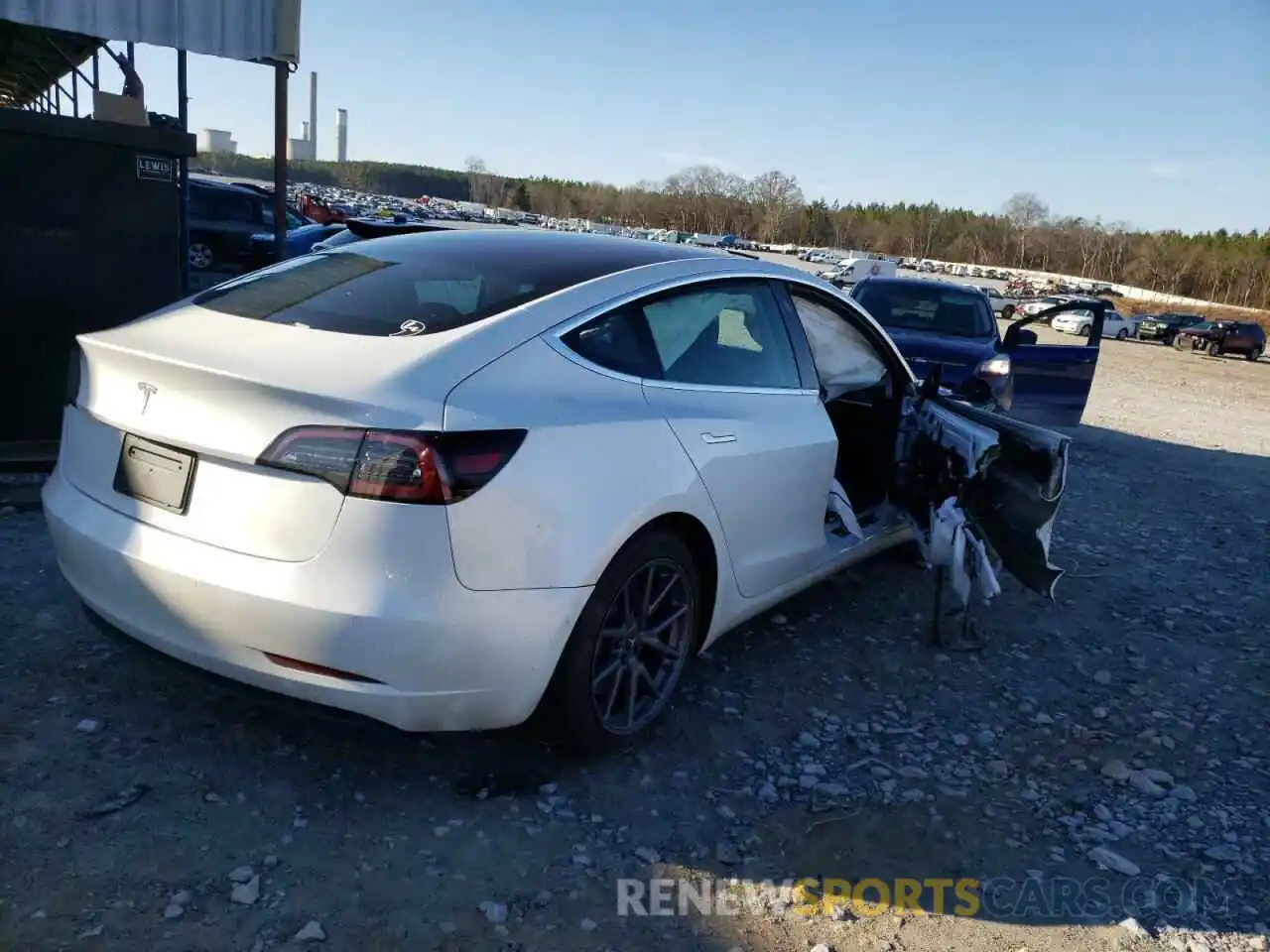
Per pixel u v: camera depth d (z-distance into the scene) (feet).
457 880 8.21
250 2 21.83
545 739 9.90
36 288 16.40
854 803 9.93
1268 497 28.19
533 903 8.02
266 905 7.68
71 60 38.47
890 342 15.03
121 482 8.86
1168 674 13.98
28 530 14.49
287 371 8.21
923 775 10.60
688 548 10.62
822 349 13.56
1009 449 13.39
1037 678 13.42
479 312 9.41
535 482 8.45
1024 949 8.07
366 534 7.81
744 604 11.69
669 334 10.68
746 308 11.96
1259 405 65.05
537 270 10.48
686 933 7.89
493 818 9.05
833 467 12.84
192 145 17.35
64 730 9.67
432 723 8.46
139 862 8.00
